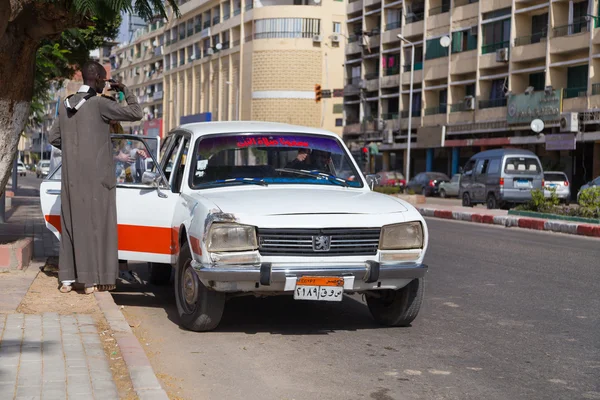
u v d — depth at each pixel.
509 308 8.38
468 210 27.69
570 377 5.57
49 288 8.05
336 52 71.44
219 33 81.44
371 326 7.30
